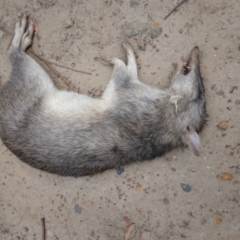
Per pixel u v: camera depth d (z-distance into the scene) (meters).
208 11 0.49
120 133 0.46
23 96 0.47
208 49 0.49
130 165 0.51
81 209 0.52
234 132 0.49
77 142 0.46
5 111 0.47
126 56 0.50
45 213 0.53
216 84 0.49
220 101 0.49
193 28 0.49
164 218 0.51
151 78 0.50
